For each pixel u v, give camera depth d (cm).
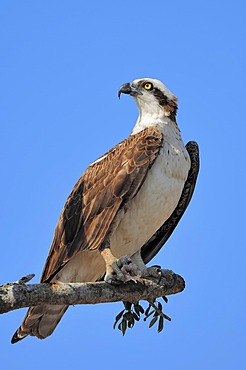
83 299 1109
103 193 1260
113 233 1280
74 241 1263
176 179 1293
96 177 1285
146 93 1365
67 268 1309
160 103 1362
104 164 1295
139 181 1252
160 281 1211
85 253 1289
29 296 1049
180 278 1235
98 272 1323
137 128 1360
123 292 1166
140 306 1269
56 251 1280
